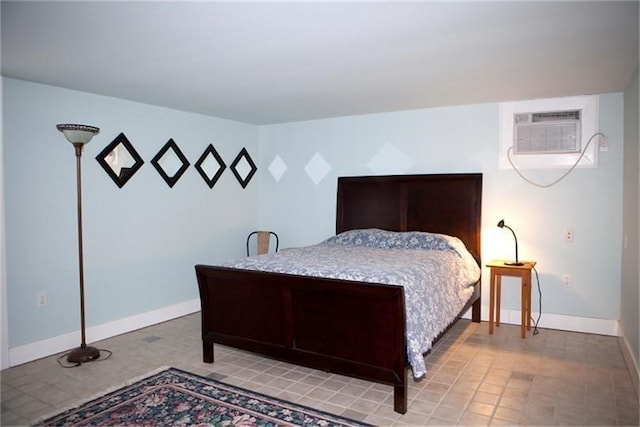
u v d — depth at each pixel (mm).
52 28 2283
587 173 3934
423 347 2607
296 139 5352
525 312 3818
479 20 2207
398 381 2502
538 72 3170
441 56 2799
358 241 4359
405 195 4613
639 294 2748
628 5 2020
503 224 4062
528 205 4156
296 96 3955
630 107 3357
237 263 3240
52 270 3494
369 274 2742
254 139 5547
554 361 3283
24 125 3314
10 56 2736
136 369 3180
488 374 3053
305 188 5316
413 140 4633
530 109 4117
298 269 2936
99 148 3824
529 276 3848
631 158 3271
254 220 5570
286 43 2537
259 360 3365
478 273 4156
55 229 3512
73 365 3252
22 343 3311
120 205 3994
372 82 3457
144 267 4223
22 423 2420
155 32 2350
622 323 3611
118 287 3992
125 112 4035
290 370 3170
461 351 3502
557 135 4020
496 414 2502
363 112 4738
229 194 5199
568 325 4039
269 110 4605
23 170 3307
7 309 3213
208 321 3277
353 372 2652
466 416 2480
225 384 2918
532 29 2328
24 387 2879
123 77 3262
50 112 3479
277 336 2963
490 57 2820
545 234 4105
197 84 3498
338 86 3584
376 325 2568
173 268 4520
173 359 3379
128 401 2672
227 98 4012
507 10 2082
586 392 2762
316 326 2787
